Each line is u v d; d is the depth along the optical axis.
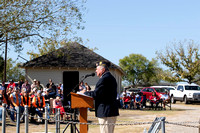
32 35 20.53
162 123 5.37
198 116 16.67
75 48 28.14
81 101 5.60
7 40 20.11
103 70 5.58
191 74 41.06
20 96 12.76
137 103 22.02
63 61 26.69
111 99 5.48
